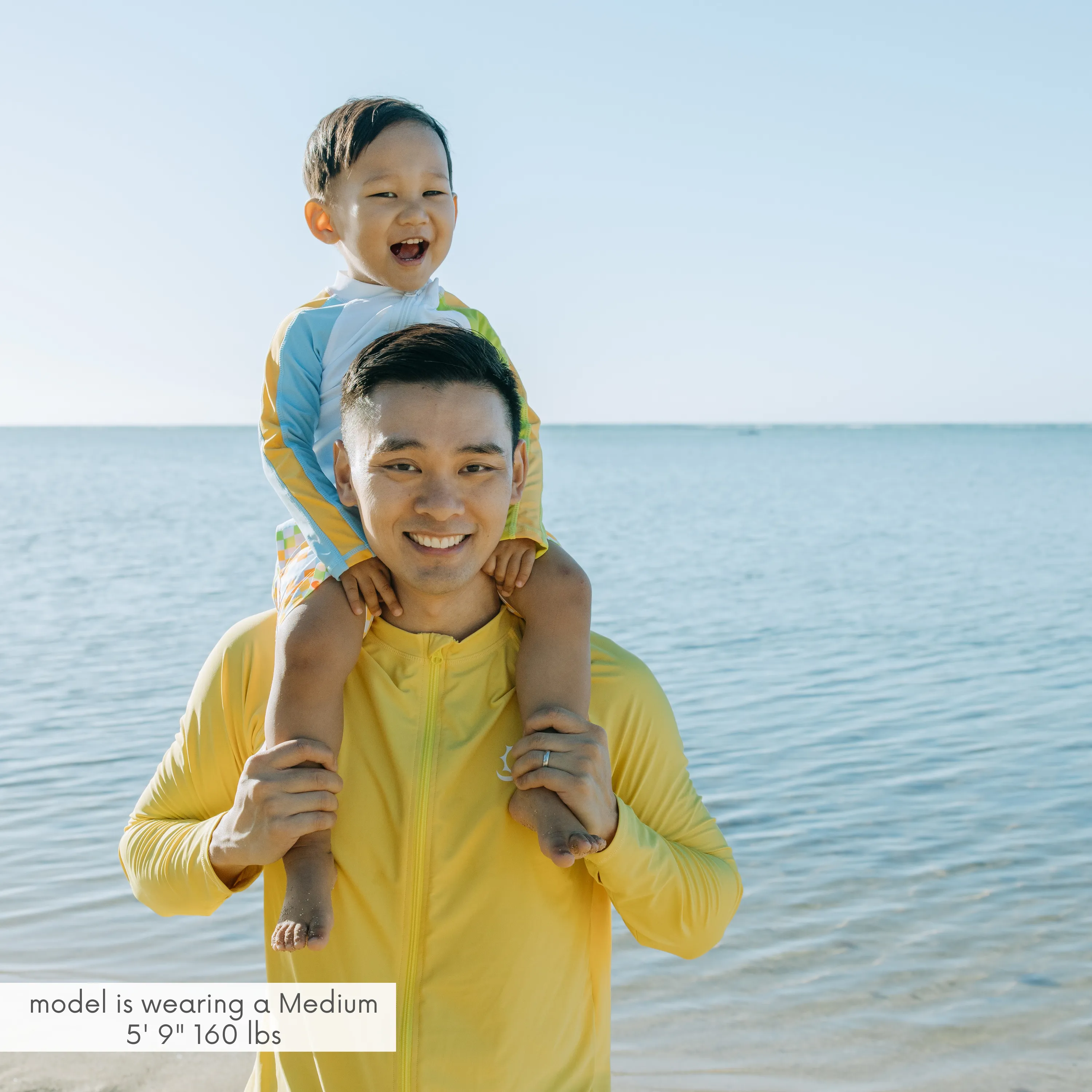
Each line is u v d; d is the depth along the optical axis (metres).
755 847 7.09
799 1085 4.61
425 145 2.65
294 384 2.38
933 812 7.71
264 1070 1.96
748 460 100.25
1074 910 6.20
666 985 5.46
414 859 1.83
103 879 6.54
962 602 18.00
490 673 1.97
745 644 14.25
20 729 9.77
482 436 1.78
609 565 23.53
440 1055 1.77
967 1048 4.89
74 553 25.34
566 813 1.77
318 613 1.95
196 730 2.08
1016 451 127.44
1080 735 9.62
